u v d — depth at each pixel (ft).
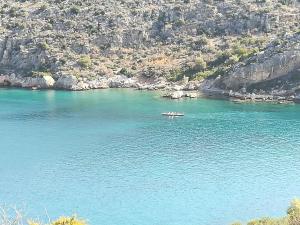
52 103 545.03
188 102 543.80
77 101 555.28
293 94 544.62
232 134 416.26
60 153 368.89
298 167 338.13
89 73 650.84
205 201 288.71
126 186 307.99
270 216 269.44
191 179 319.27
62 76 636.48
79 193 297.33
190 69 638.53
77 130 431.43
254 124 447.42
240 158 356.79
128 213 273.13
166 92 596.70
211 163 347.36
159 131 427.74
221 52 644.27
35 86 640.99
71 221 197.57
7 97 579.89
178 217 269.64
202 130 429.79
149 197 293.02
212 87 593.83
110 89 631.15
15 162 349.20
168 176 323.78
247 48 642.22
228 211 276.82
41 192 297.74
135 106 526.16
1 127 442.50
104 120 465.88
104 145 388.57
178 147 382.63
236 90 574.97
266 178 320.50
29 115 487.20
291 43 573.33
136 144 391.04
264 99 544.21
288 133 417.08
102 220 264.72
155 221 264.72
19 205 279.49
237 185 309.83
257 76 566.36
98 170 334.24
